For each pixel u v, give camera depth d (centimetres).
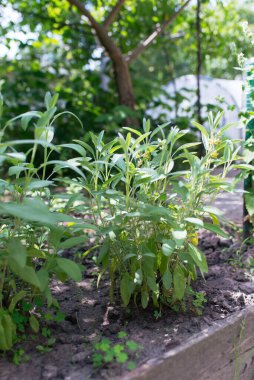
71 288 251
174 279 203
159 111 891
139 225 212
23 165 186
